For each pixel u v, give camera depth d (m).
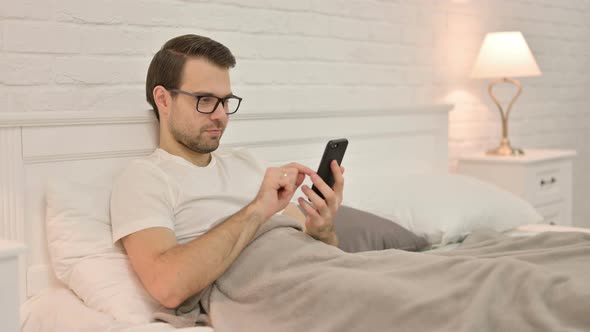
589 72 4.35
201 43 1.76
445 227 2.21
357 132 2.59
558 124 4.16
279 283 1.44
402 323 1.27
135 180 1.64
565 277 1.24
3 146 1.62
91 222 1.65
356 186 2.53
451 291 1.26
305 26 2.65
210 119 1.74
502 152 3.30
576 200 4.35
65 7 2.00
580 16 4.23
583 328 1.16
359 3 2.85
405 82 3.10
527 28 3.82
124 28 2.14
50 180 1.68
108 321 1.44
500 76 3.17
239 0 2.42
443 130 3.00
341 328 1.32
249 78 2.48
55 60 2.00
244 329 1.42
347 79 2.83
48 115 1.68
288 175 1.60
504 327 1.18
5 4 1.89
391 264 1.46
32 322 1.59
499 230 2.40
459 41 3.38
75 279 1.58
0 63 1.89
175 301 1.46
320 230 1.71
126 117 1.83
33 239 1.68
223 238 1.48
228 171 1.85
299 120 2.37
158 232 1.55
